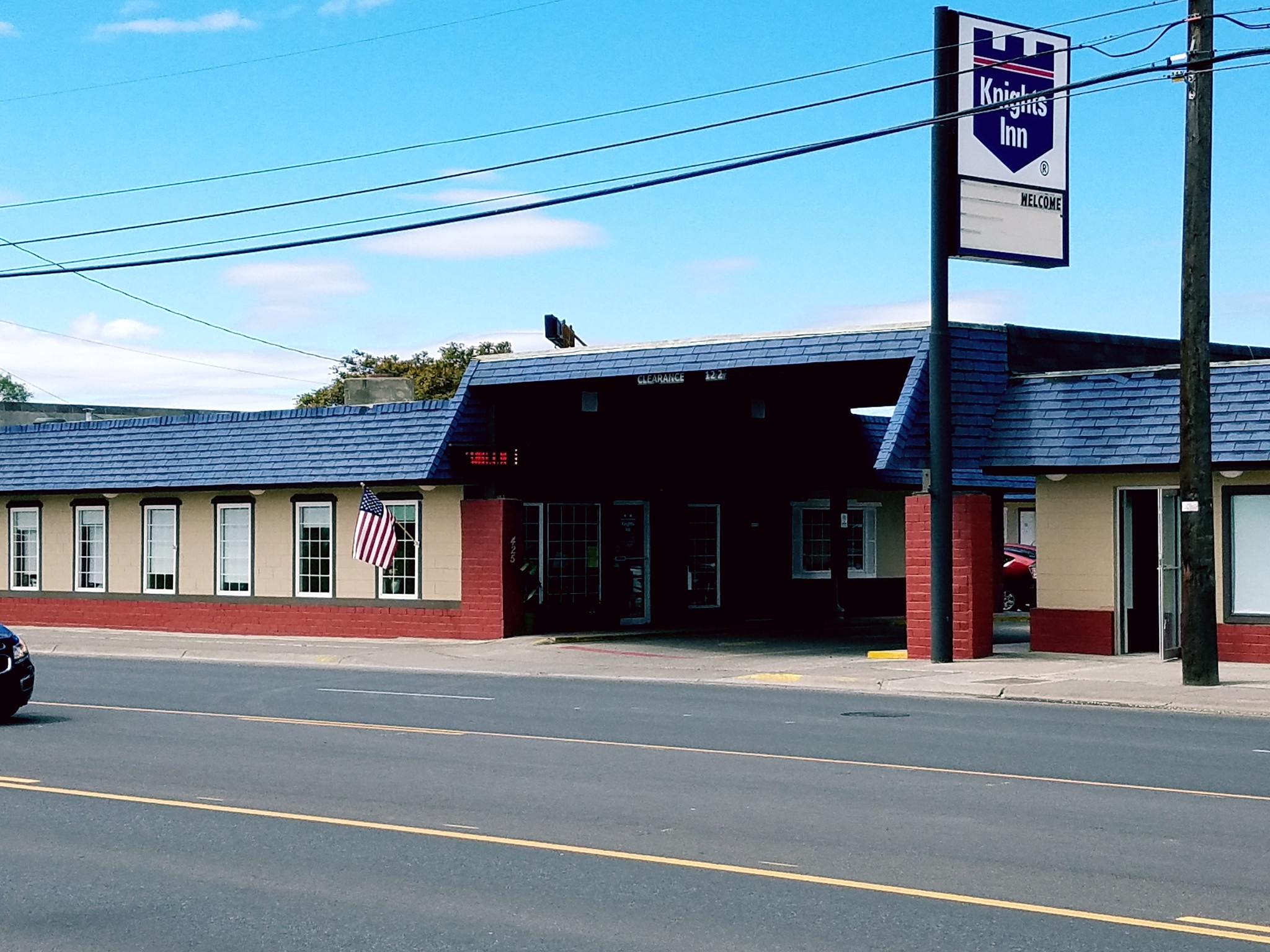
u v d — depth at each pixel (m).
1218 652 21.50
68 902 8.59
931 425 23.36
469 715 17.52
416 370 59.25
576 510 31.25
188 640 31.06
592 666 24.80
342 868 9.38
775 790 12.06
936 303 23.25
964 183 24.33
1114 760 13.71
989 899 8.45
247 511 32.47
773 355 25.48
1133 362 27.27
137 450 33.91
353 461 30.20
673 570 32.78
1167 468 22.52
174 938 7.81
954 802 11.48
